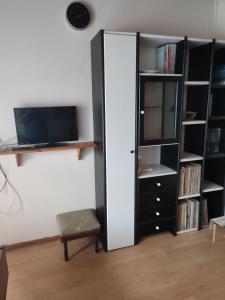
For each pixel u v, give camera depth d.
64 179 2.33
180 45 2.12
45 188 2.28
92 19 2.10
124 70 1.91
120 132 2.01
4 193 2.16
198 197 2.54
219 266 2.01
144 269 1.98
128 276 1.91
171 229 2.46
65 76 2.13
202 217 2.58
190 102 2.50
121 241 2.24
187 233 2.50
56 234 2.41
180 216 2.46
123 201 2.16
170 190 2.33
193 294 1.72
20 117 1.97
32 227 2.31
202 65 2.29
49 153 2.22
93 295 1.73
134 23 2.23
